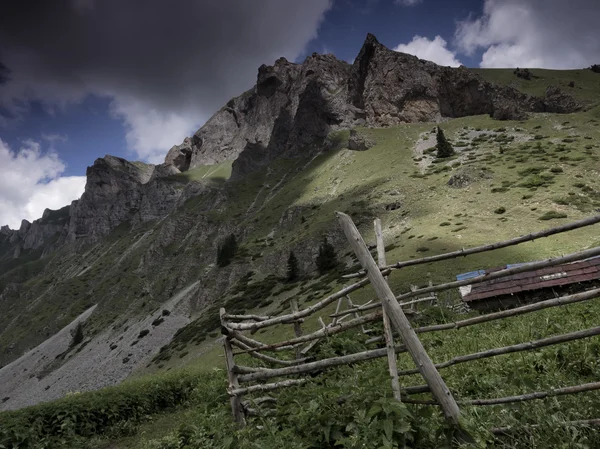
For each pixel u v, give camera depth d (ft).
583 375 14.51
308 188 486.38
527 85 602.85
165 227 620.08
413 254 185.57
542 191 229.25
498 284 67.15
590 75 618.85
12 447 35.99
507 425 10.78
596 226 160.56
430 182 326.03
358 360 14.66
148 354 303.27
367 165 453.99
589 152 294.87
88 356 386.11
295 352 29.01
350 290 15.97
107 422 44.27
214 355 177.27
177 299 416.26
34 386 383.04
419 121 549.95
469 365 19.03
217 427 18.79
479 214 224.53
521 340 20.89
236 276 356.38
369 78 618.85
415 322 35.88
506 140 397.39
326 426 12.67
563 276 63.05
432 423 12.11
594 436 9.42
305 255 300.40
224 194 628.69
